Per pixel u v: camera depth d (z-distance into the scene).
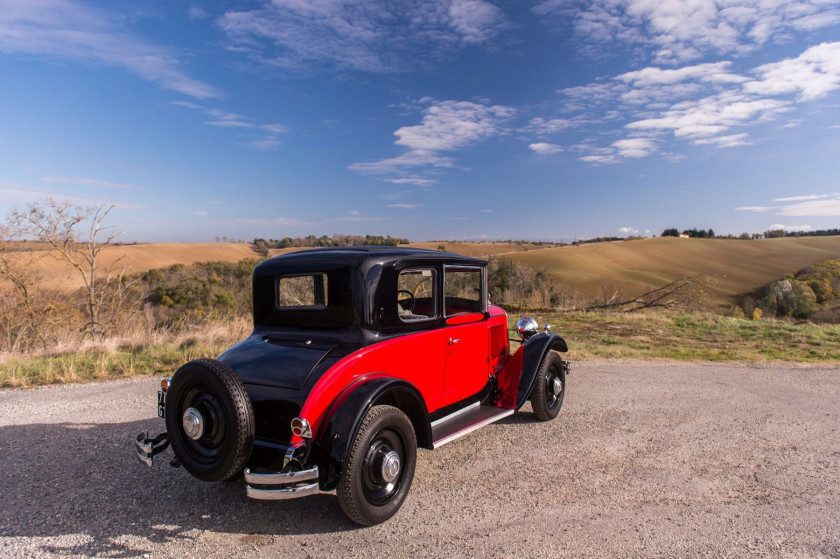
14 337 11.45
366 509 3.18
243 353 3.69
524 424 5.57
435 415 4.34
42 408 5.80
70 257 11.94
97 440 4.79
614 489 3.92
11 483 3.85
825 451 4.84
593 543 3.12
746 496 3.84
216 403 3.08
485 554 2.98
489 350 5.08
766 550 3.07
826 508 3.65
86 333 11.54
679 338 12.05
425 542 3.12
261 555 2.95
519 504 3.65
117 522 3.30
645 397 6.77
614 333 12.61
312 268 3.81
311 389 3.17
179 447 3.21
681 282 20.50
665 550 3.05
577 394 6.89
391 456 3.30
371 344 3.59
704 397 6.84
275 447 3.12
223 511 3.49
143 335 10.44
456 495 3.80
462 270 4.68
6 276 11.44
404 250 4.08
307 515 3.46
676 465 4.44
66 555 2.90
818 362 9.59
